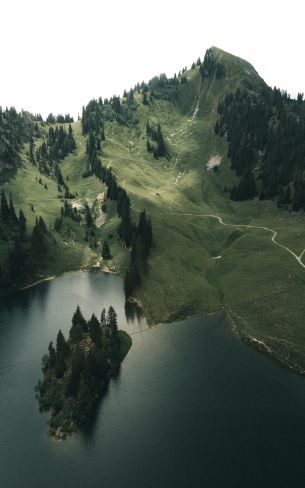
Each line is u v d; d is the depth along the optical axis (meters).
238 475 74.75
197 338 121.25
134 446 81.69
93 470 76.69
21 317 133.88
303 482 73.31
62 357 99.12
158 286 148.75
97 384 97.44
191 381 101.25
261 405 92.56
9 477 76.06
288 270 150.12
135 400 94.44
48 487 73.94
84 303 143.00
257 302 136.12
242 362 109.12
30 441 83.69
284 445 81.38
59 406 90.31
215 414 89.88
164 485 73.19
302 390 97.88
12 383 100.81
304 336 115.31
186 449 80.56
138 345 117.69
